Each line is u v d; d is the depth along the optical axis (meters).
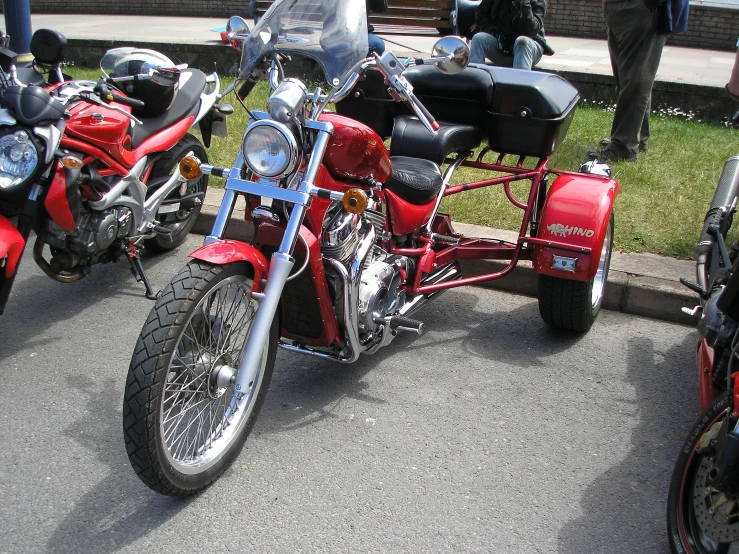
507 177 4.18
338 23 2.89
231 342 3.08
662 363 3.91
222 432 2.94
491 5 7.65
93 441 3.17
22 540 2.62
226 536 2.66
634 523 2.79
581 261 3.73
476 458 3.12
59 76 4.27
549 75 4.20
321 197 2.80
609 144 6.62
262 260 2.85
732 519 2.30
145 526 2.70
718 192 3.89
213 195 5.71
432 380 3.70
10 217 3.71
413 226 3.64
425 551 2.61
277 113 2.72
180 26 13.09
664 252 4.81
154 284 4.66
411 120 4.03
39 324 4.13
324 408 3.44
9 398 3.45
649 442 3.27
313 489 2.91
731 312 2.50
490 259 4.43
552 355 3.97
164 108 4.46
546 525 2.76
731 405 2.35
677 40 12.65
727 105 8.30
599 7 13.02
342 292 3.11
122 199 4.05
